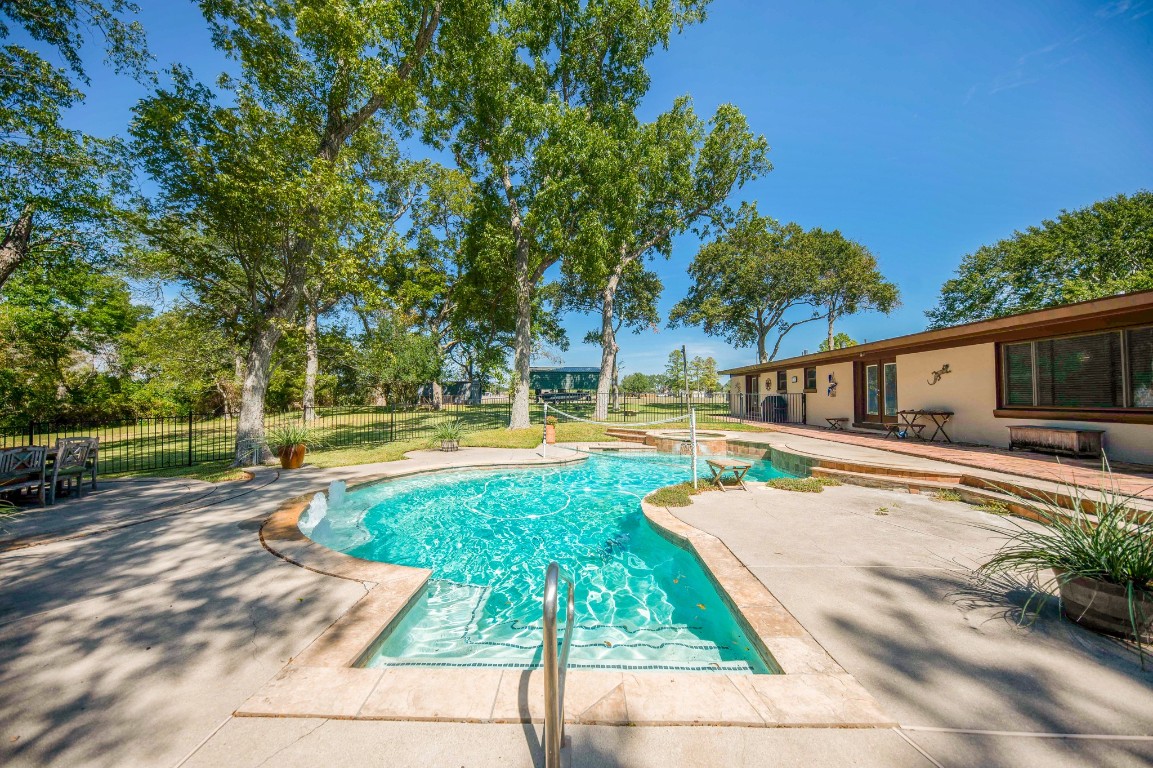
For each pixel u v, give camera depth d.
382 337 22.73
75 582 3.55
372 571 3.79
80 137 8.73
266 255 10.84
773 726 1.89
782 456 9.91
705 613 3.80
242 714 2.00
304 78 10.30
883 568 3.71
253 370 10.22
